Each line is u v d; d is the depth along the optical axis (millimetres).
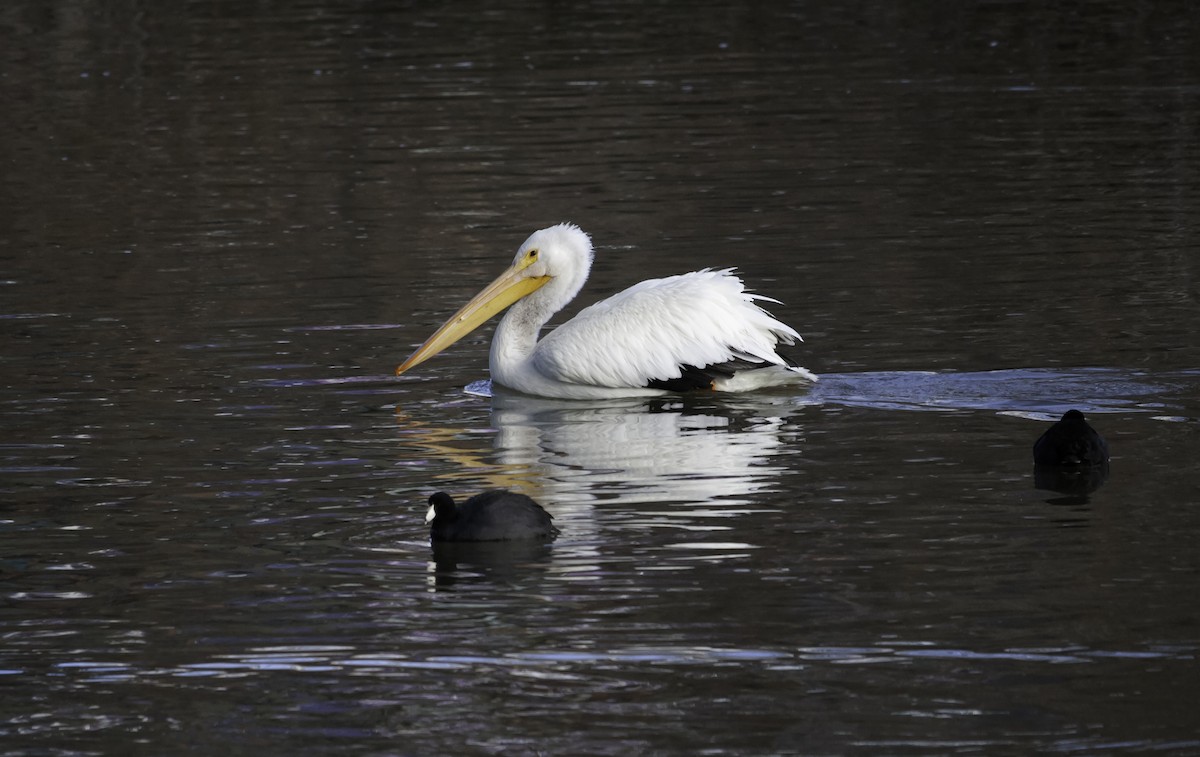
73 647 9609
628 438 13734
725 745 8219
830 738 8281
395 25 38875
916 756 8086
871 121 28312
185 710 8797
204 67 34375
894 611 9758
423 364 16500
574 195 23859
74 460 13219
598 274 19766
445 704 8750
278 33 37969
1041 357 15516
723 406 14742
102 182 25469
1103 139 26250
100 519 11805
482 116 29422
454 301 18672
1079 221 21219
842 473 12477
